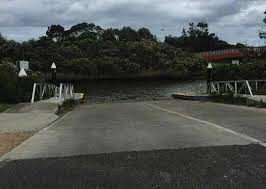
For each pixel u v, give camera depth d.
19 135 12.92
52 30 107.62
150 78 90.69
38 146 10.73
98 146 10.47
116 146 10.38
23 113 19.62
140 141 10.99
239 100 24.52
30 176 7.66
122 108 24.92
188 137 11.36
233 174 7.38
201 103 27.14
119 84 79.38
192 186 6.78
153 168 7.95
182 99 35.59
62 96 28.08
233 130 12.35
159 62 95.38
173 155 9.02
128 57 94.31
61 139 11.84
